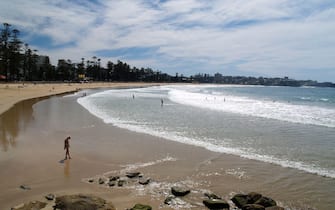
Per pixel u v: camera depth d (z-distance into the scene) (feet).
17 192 33.17
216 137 64.75
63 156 47.78
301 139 63.26
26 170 40.55
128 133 67.87
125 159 47.26
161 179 38.68
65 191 33.81
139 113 103.55
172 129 73.56
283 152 52.85
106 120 86.07
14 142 55.93
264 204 30.42
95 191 34.04
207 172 41.81
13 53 260.42
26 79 325.21
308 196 34.22
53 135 63.36
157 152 51.85
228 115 99.96
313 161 47.62
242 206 30.27
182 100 166.30
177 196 33.06
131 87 378.94
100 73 488.02
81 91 248.11
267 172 42.19
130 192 34.04
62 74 387.96
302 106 135.03
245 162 46.78
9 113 95.45
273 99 188.24
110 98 172.14
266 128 75.61
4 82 256.73
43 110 105.60
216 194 34.24
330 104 148.05
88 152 50.67
